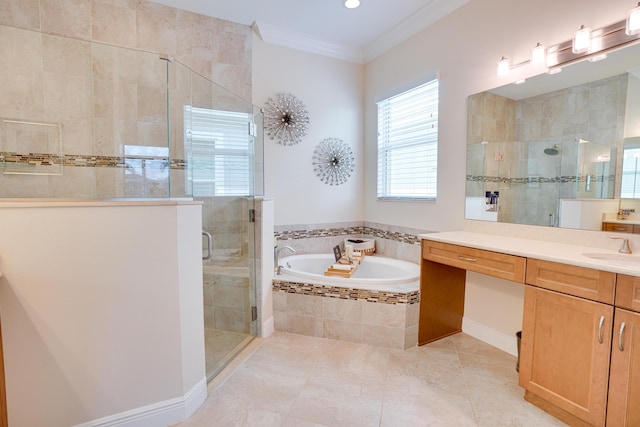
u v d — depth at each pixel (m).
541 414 1.59
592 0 1.71
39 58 2.24
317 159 3.41
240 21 2.93
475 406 1.66
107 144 2.42
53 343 1.30
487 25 2.28
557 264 1.49
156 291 1.48
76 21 2.39
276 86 3.15
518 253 1.66
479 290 2.44
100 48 2.37
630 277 1.23
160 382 1.51
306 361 2.11
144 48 2.60
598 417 1.34
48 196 2.30
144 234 1.45
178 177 2.44
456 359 2.14
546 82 1.95
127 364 1.44
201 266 1.69
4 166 2.19
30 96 2.23
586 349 1.38
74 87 2.32
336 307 2.40
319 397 1.74
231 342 2.33
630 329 1.23
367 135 3.62
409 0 2.56
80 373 1.36
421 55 2.86
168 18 2.68
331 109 3.46
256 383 1.86
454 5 2.50
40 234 1.25
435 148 2.79
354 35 3.17
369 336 2.34
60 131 2.30
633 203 1.60
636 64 1.57
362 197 3.73
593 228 1.77
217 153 2.44
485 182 2.34
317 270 3.25
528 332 1.63
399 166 3.23
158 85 2.46
